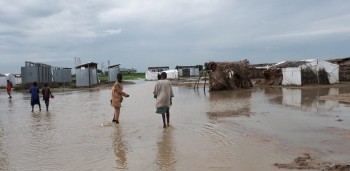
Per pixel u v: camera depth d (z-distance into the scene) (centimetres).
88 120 1677
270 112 1772
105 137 1246
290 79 3844
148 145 1105
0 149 1116
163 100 1376
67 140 1220
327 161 873
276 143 1080
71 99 2986
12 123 1667
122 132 1327
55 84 5056
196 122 1515
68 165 913
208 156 952
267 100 2388
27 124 1619
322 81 3788
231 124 1438
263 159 905
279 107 1969
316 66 3791
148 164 898
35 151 1077
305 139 1129
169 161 918
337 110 1766
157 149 1050
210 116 1691
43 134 1350
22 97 3422
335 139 1118
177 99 2700
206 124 1456
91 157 984
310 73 3750
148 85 5462
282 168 823
